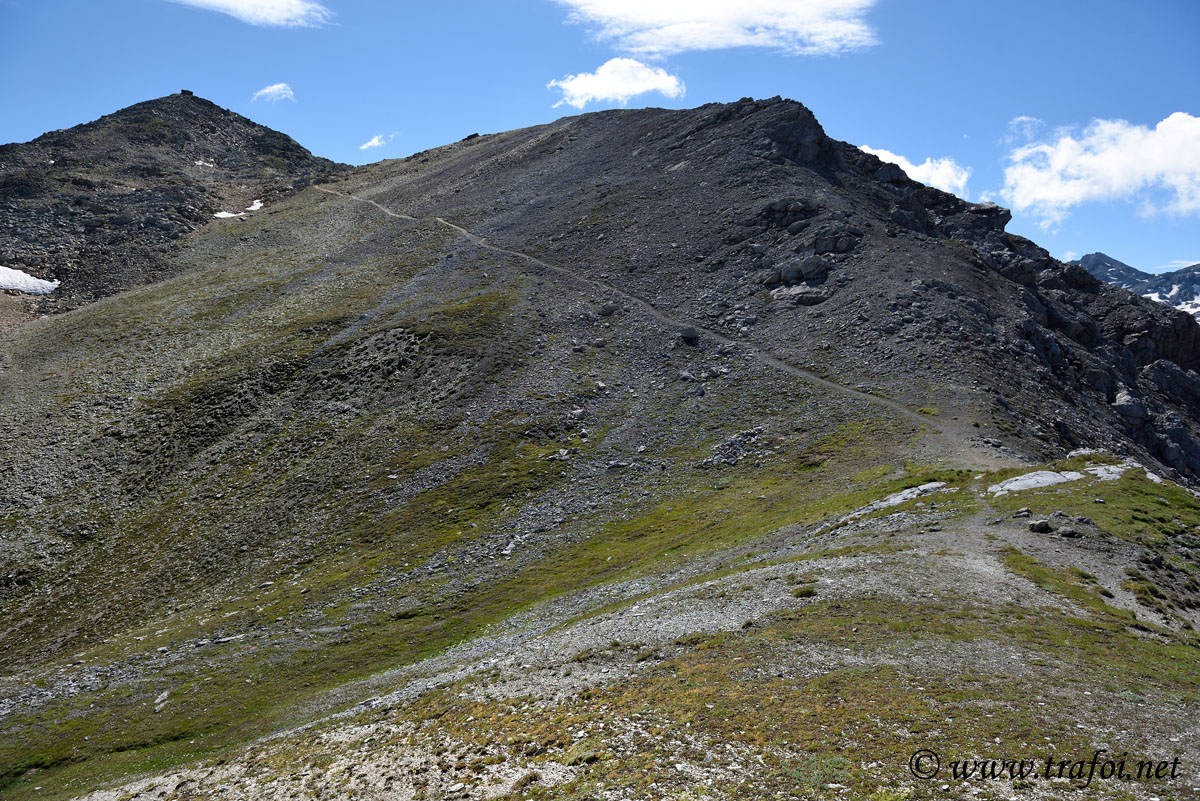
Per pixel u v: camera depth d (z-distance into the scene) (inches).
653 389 4079.7
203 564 3157.0
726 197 6284.5
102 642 2728.8
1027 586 1413.6
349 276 6481.3
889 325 4180.6
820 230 5305.1
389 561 2834.6
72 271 7583.7
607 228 6451.8
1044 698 949.2
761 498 2716.5
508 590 2442.2
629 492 3120.1
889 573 1530.5
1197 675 1028.5
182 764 1711.4
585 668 1365.7
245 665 2212.1
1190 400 5187.0
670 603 1663.4
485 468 3449.8
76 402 4591.5
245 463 3897.6
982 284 4918.8
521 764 1021.2
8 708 2151.8
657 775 876.6
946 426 3048.7
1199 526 1713.8
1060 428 3408.0
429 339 4751.5
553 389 4109.3
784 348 4271.7
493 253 6491.1
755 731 948.0
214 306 6112.2
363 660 2149.4
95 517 3609.7
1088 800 721.6
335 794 1123.9
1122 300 5797.2
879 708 957.2
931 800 740.7
